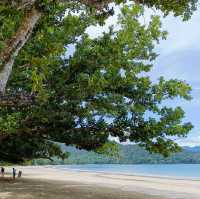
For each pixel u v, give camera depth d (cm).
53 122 1916
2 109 1809
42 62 1462
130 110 2016
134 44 1986
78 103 1925
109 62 1956
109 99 1977
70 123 1939
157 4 989
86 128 1981
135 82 2050
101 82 1856
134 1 989
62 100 1894
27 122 1886
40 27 1261
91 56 1934
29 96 1253
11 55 915
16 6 930
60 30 1827
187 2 988
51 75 1870
